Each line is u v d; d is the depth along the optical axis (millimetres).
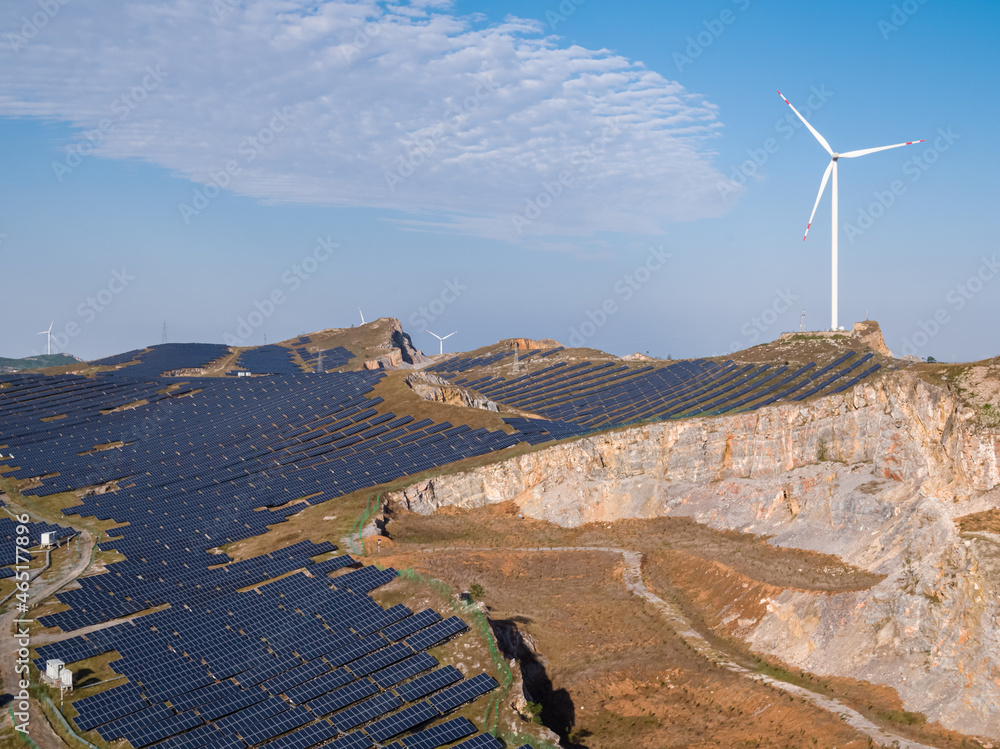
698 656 87938
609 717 80125
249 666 80312
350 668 80250
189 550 113875
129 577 102000
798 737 71375
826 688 79000
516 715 74438
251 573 103312
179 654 81625
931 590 79875
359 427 161500
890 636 80188
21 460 156125
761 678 82188
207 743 69312
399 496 132000
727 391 194250
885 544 93688
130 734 69312
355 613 90188
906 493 98250
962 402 93000
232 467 149500
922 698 73500
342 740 70188
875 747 67375
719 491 122188
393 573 100250
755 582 96250
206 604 93375
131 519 126938
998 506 84062
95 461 156500
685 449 127312
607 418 185500
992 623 73000
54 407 190125
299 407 177750
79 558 110812
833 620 85500
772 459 120250
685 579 106188
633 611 97875
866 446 110938
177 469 150875
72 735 68750
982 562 76438
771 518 112750
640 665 87438
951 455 92625
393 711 74688
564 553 115125
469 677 79312
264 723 72250
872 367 191875
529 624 94938
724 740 73688
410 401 168500
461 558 110625
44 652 79938
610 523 125000
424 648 83438
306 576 100375
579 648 91750
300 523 123438
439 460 142000
